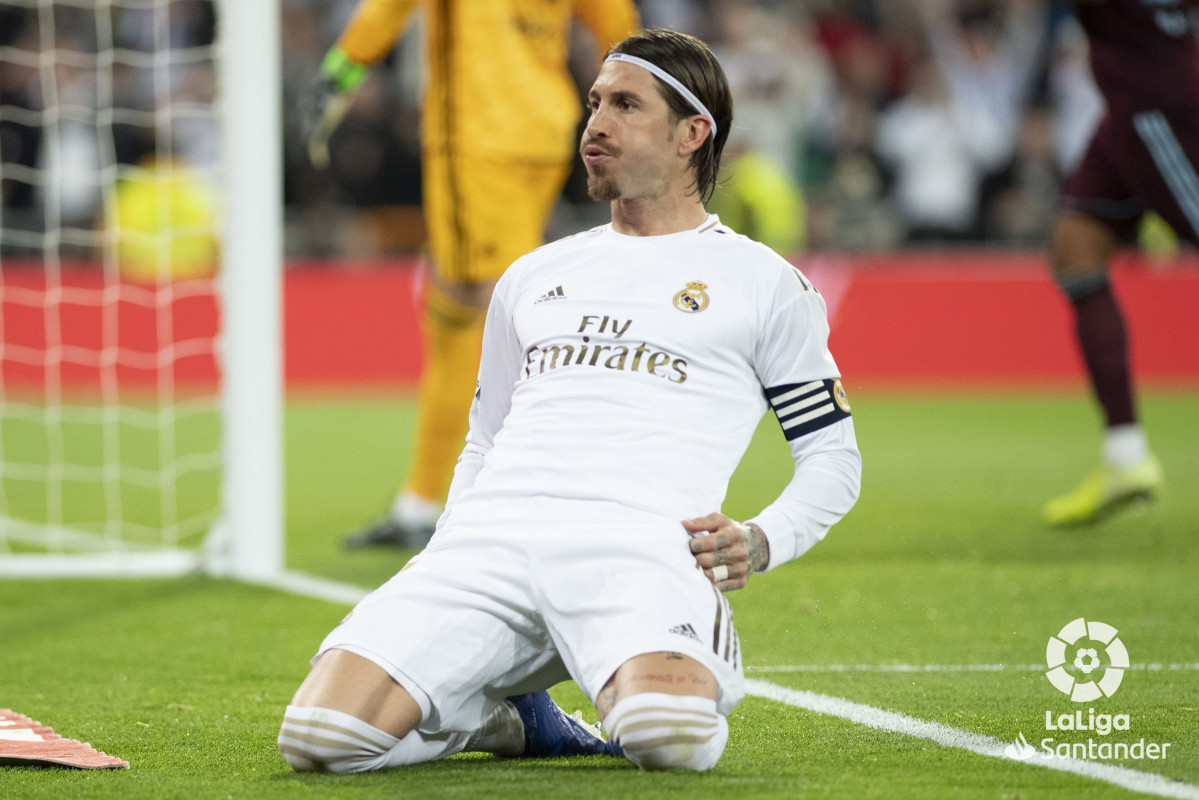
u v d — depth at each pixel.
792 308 9.81
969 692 11.93
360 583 18.11
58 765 9.52
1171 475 27.95
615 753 9.81
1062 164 51.78
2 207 45.78
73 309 43.75
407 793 8.57
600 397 9.61
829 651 13.78
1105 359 20.89
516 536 9.34
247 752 10.05
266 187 18.36
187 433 37.78
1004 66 53.31
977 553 19.62
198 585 18.06
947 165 51.00
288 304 45.81
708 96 9.96
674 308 9.75
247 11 18.19
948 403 42.69
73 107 43.56
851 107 51.53
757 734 10.44
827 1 54.53
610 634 8.87
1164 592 16.75
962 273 46.06
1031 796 8.53
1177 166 19.06
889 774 9.09
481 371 10.62
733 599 16.59
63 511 25.69
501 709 9.73
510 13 19.48
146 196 45.59
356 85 19.86
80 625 15.59
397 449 33.75
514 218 19.75
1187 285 44.84
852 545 20.41
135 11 47.88
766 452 32.81
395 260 48.16
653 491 9.38
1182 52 19.03
